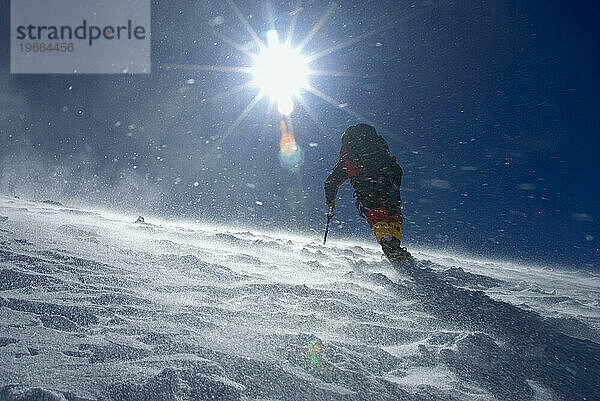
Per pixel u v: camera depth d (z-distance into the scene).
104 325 1.77
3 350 1.46
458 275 4.01
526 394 1.70
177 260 3.02
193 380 1.36
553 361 2.05
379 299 2.74
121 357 1.51
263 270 3.23
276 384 1.45
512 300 3.26
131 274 2.57
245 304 2.27
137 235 4.03
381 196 4.23
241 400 1.33
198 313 2.03
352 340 1.98
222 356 1.59
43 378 1.32
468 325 2.40
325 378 1.55
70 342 1.58
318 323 2.12
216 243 4.29
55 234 3.41
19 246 2.81
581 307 3.23
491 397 1.63
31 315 1.78
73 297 2.04
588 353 2.18
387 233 4.14
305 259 4.03
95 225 4.30
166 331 1.76
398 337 2.10
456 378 1.74
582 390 1.81
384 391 1.53
